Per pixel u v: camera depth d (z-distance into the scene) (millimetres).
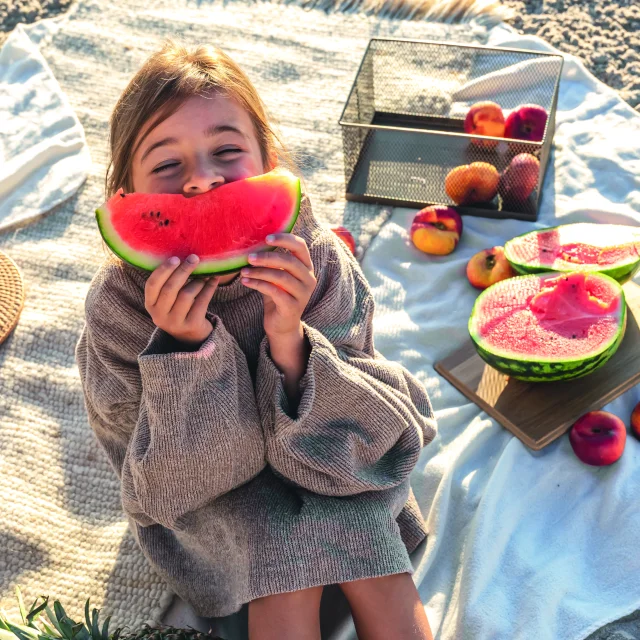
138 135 819
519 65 1532
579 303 1123
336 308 914
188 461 818
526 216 1376
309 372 822
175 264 733
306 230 920
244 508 858
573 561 1008
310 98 1609
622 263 1199
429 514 1052
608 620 950
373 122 1565
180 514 860
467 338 1237
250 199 775
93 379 894
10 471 1123
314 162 1502
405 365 1215
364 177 1434
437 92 1553
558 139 1489
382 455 903
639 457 1094
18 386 1213
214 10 1795
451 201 1407
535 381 1124
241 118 830
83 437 1162
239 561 856
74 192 1459
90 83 1656
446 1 1738
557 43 1681
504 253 1257
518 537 1026
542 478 1076
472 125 1433
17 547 1052
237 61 1679
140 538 961
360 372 866
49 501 1101
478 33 1693
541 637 934
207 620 986
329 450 858
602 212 1364
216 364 799
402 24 1730
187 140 803
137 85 833
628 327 1181
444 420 1142
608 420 1079
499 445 1114
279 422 825
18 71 1654
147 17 1776
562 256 1229
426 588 1004
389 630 850
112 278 856
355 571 830
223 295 872
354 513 856
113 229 760
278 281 766
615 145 1458
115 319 862
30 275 1351
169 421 797
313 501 860
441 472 1084
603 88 1551
